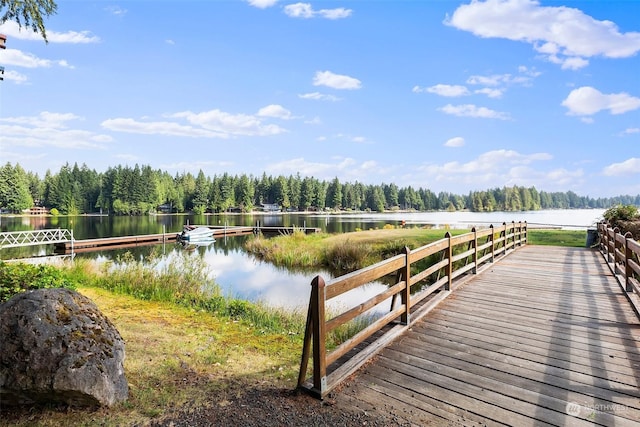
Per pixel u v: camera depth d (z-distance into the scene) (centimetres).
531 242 1816
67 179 9481
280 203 12069
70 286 664
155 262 1188
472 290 751
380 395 348
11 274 573
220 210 10912
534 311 605
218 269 1708
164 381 398
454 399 339
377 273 446
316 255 1877
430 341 478
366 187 13862
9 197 8544
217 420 311
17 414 309
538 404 328
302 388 359
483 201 13300
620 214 1550
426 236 1970
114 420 308
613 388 353
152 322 652
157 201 10025
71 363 307
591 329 518
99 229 4981
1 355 303
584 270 966
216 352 506
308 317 354
